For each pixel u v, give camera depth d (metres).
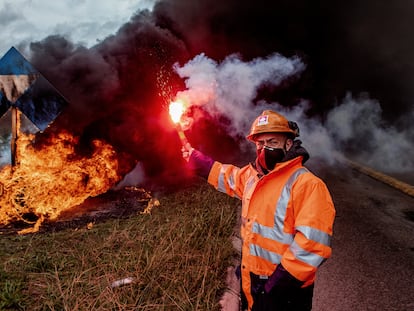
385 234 5.51
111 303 3.22
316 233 1.90
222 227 5.13
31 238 4.75
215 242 4.53
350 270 4.34
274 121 2.15
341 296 3.78
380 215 6.38
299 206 2.02
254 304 2.19
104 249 4.40
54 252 4.37
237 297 3.57
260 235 2.15
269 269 2.13
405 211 6.62
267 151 2.15
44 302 3.27
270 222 2.12
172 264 3.96
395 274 4.27
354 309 3.56
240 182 2.62
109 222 5.51
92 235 4.93
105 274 3.62
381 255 4.77
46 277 3.73
